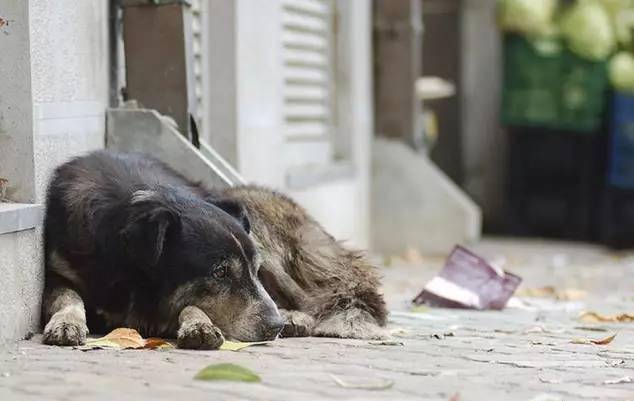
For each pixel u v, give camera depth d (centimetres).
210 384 568
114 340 703
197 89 1150
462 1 2223
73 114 862
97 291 759
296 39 1454
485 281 1035
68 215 769
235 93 1191
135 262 744
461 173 2264
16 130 760
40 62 777
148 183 791
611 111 1991
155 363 634
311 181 1464
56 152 814
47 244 774
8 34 755
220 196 863
